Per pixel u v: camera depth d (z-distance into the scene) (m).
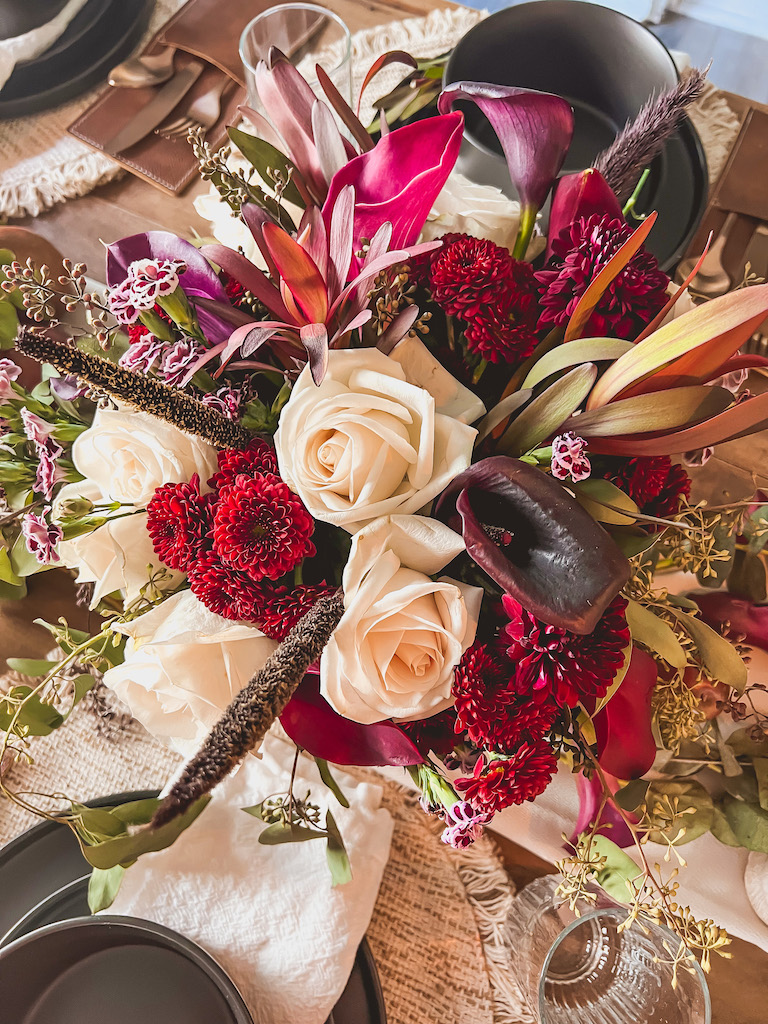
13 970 0.53
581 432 0.40
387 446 0.39
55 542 0.47
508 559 0.39
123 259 0.48
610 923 0.53
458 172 0.68
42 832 0.61
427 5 0.88
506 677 0.41
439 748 0.45
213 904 0.57
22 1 0.81
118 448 0.44
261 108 0.73
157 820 0.28
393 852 0.62
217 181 0.48
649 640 0.44
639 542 0.44
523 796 0.40
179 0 0.89
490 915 0.61
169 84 0.83
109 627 0.48
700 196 0.74
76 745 0.66
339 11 0.89
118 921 0.52
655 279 0.43
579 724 0.45
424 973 0.60
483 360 0.46
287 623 0.40
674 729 0.50
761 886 0.57
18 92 0.84
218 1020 0.55
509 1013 0.59
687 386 0.39
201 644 0.42
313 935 0.56
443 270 0.43
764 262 0.73
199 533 0.41
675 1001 0.53
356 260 0.42
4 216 0.81
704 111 0.80
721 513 0.51
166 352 0.45
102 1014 0.55
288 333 0.42
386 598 0.37
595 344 0.41
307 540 0.40
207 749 0.29
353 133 0.48
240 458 0.42
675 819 0.53
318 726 0.43
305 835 0.50
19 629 0.69
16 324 0.51
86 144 0.82
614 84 0.73
